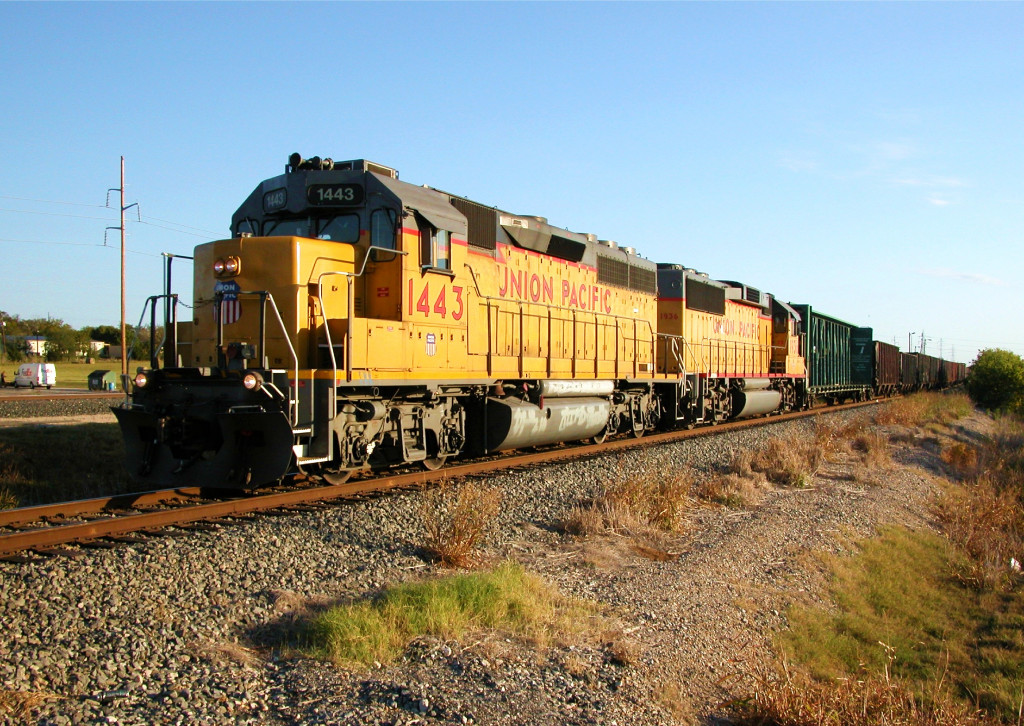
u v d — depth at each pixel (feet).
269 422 29.01
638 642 20.58
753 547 32.17
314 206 34.35
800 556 32.65
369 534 26.14
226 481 29.76
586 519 30.63
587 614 21.59
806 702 18.79
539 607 20.90
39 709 13.82
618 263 59.31
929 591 35.76
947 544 43.88
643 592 24.54
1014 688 26.58
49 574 19.56
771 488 44.73
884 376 148.25
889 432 81.25
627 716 16.51
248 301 32.55
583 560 26.66
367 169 34.88
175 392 31.89
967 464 72.59
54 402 85.61
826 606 28.99
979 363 178.40
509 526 29.58
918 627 31.14
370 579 22.11
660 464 43.24
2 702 13.75
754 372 88.58
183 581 20.27
